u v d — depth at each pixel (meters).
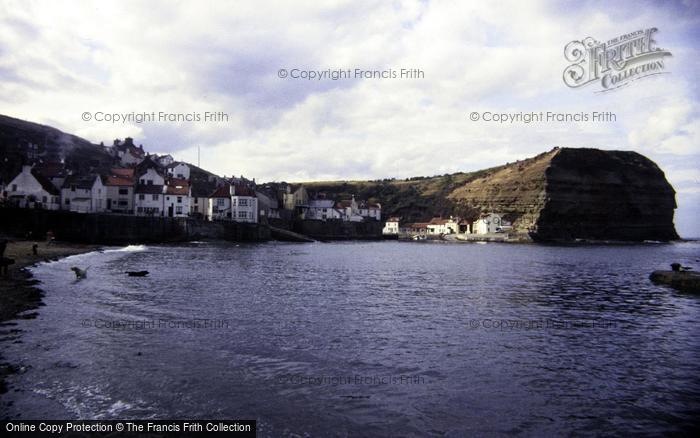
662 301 36.62
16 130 147.00
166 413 13.56
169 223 93.44
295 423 13.40
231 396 15.02
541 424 14.04
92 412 13.41
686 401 16.02
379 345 21.69
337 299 33.84
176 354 18.92
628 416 14.74
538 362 19.94
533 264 71.00
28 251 54.97
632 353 21.64
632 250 124.88
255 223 115.44
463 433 13.30
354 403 15.02
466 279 48.81
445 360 19.80
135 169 123.25
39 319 23.61
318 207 176.75
